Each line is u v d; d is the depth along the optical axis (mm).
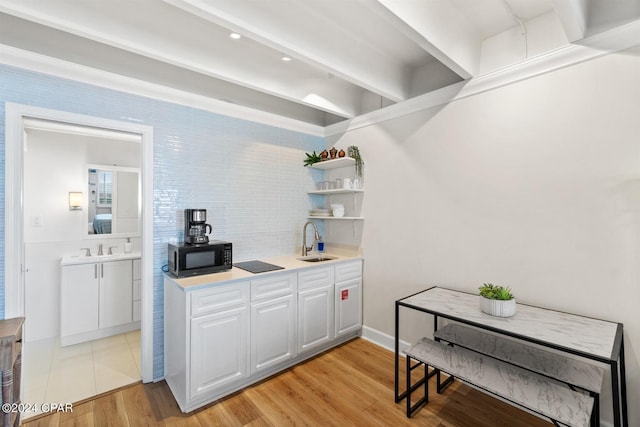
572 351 1381
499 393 1571
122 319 3283
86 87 2139
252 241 3045
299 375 2498
